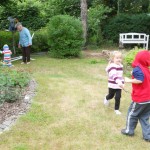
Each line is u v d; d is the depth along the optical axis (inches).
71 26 235.6
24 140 91.7
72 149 87.3
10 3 266.8
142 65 90.4
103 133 97.3
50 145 89.1
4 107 114.9
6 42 254.4
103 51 254.8
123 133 96.8
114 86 113.5
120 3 341.4
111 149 87.7
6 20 346.9
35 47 268.7
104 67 199.9
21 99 124.6
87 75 175.9
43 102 124.0
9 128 98.6
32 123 102.7
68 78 167.0
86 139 93.2
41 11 362.3
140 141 92.8
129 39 292.4
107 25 318.7
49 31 238.4
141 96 89.8
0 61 207.9
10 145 88.6
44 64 209.0
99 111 116.1
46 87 145.3
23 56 211.8
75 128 100.3
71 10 346.6
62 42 235.0
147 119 93.5
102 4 328.8
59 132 97.0
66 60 227.6
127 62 180.2
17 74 149.5
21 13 358.0
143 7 352.2
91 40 313.7
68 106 120.4
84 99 129.7
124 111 117.3
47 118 107.2
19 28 209.6
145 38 295.1
